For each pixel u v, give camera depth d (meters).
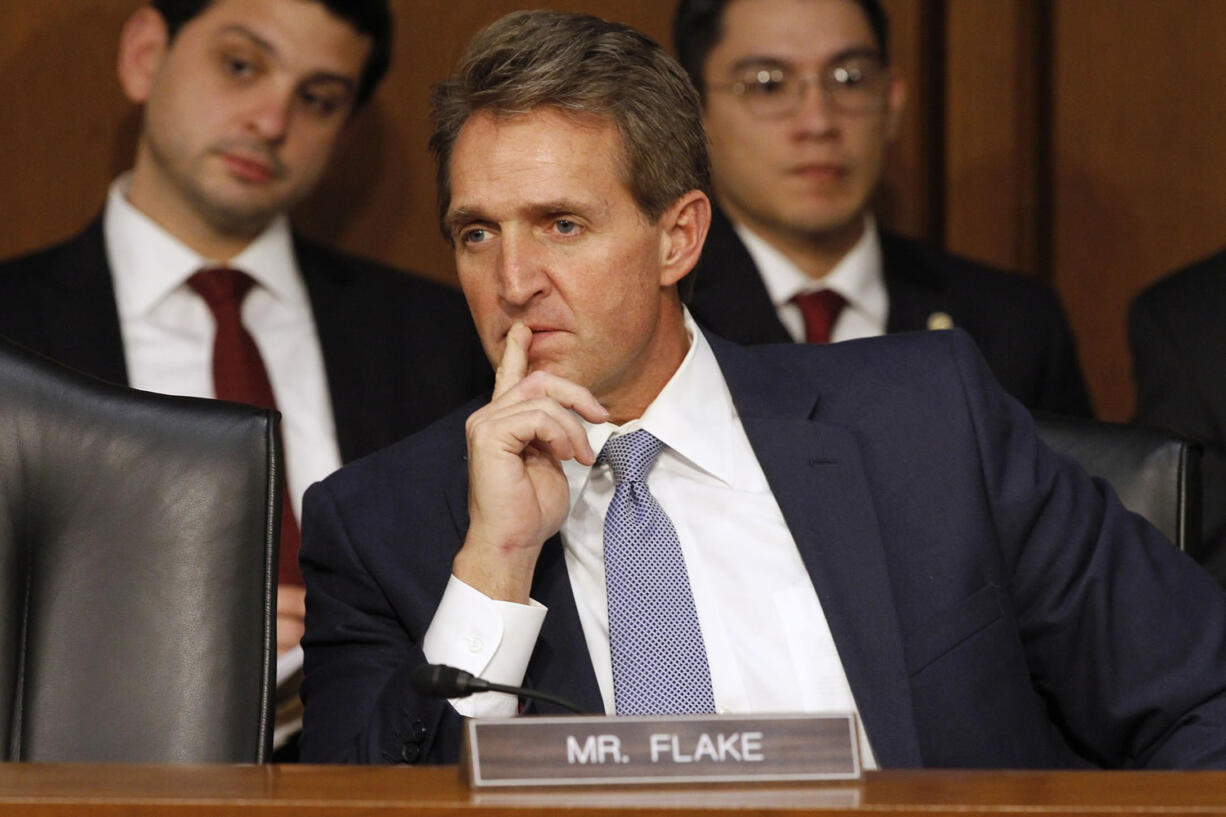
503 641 5.93
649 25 11.91
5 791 4.01
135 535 5.73
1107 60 12.41
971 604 6.35
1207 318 10.14
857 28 10.63
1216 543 9.73
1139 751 6.43
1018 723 6.29
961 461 6.57
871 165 10.72
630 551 6.28
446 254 11.62
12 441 5.76
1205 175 12.45
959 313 10.87
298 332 10.14
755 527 6.50
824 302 10.70
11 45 10.98
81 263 9.84
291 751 8.41
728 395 6.75
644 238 6.19
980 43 12.31
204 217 10.00
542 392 6.00
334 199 11.43
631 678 6.10
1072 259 12.45
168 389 9.73
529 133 6.03
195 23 9.89
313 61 10.03
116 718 5.58
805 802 3.95
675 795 4.06
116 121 11.12
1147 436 7.31
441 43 11.57
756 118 10.59
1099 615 6.45
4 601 5.65
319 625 6.61
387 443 10.01
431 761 5.82
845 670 6.16
